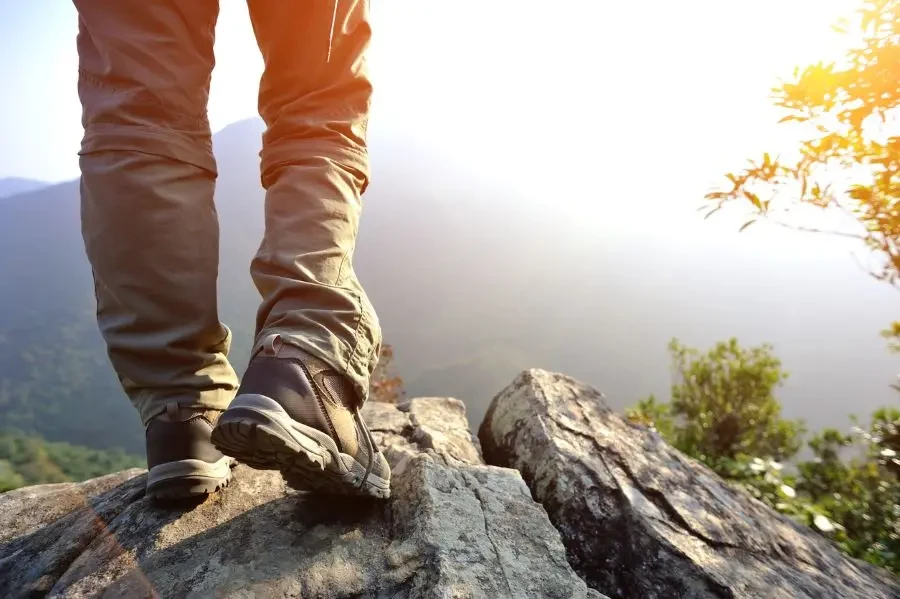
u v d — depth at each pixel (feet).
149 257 3.04
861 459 12.10
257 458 2.68
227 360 3.60
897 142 5.48
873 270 6.76
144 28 3.03
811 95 5.95
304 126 3.20
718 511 4.68
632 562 3.93
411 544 3.14
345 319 2.96
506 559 3.19
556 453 4.83
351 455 3.01
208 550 3.15
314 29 3.17
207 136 3.33
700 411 16.07
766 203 6.45
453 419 6.01
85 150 3.06
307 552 3.10
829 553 4.88
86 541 3.53
